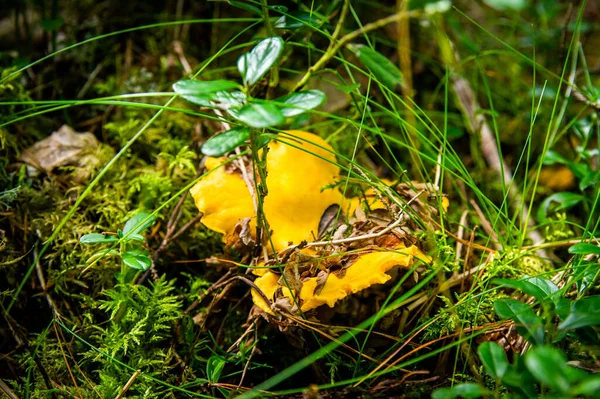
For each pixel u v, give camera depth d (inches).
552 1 19.5
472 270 13.3
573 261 12.6
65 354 12.8
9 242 13.6
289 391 10.8
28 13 19.4
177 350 13.3
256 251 12.8
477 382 11.9
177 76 18.3
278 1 18.7
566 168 17.1
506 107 18.8
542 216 14.9
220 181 13.5
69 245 13.9
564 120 17.3
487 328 12.0
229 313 13.5
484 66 19.5
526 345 12.1
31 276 13.7
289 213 13.4
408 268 12.6
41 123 16.2
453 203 16.0
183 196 14.5
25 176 14.8
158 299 13.2
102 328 13.0
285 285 12.0
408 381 11.8
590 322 10.2
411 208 12.8
